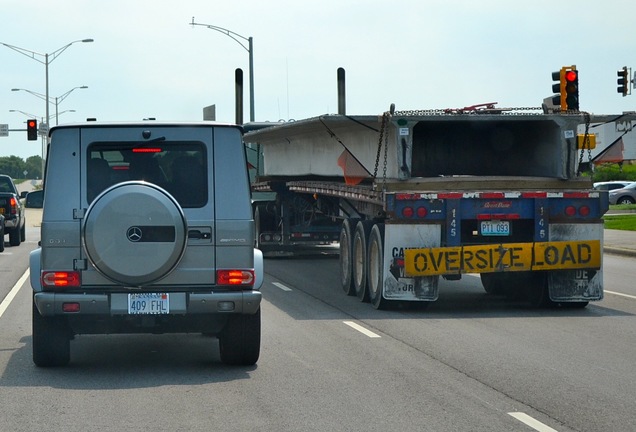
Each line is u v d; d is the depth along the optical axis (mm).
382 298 15141
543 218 15000
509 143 17781
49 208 9773
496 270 14812
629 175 80062
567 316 14633
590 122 15602
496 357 11039
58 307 9688
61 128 9844
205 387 9414
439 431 7695
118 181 9867
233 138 10000
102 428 7781
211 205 9898
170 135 9922
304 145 21172
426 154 18297
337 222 25000
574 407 8555
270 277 20797
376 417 8164
